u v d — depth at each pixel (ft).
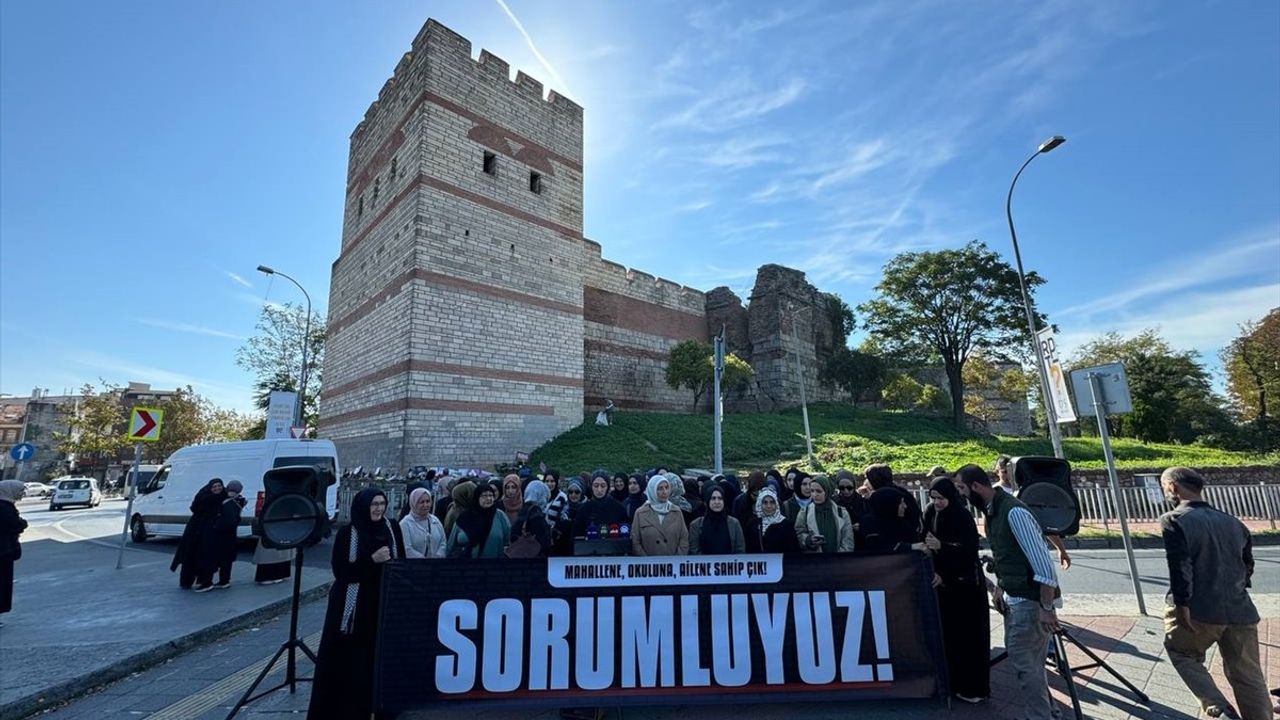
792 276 122.72
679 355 96.32
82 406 156.97
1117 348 137.18
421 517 16.81
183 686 16.49
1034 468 14.61
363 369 72.08
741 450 72.33
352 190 87.10
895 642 13.71
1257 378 107.45
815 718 13.57
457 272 67.26
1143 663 16.52
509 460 67.62
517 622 13.44
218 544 27.78
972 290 98.32
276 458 40.55
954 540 14.79
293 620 15.65
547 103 81.41
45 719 14.34
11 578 21.88
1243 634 12.58
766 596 13.87
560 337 76.13
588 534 18.88
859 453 70.74
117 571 32.86
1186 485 13.55
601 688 13.25
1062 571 30.27
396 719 13.50
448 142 69.05
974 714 13.67
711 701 13.28
